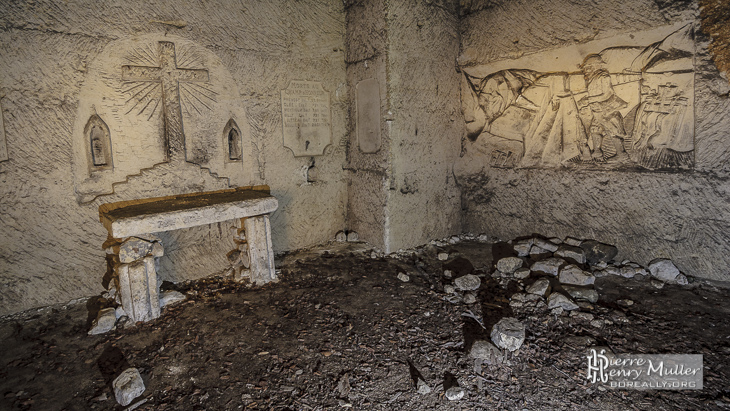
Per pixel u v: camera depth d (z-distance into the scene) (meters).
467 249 4.39
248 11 3.83
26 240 2.95
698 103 3.17
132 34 3.23
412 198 4.42
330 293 3.29
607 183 3.76
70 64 2.99
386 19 3.95
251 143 3.98
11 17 2.74
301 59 4.26
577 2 3.74
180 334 2.65
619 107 3.60
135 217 2.76
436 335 2.59
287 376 2.19
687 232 3.35
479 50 4.57
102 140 3.20
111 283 3.16
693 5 3.11
